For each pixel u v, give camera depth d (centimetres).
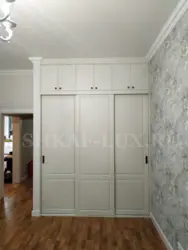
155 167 310
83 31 251
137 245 263
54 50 312
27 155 630
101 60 347
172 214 236
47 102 357
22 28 241
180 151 209
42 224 318
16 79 419
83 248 255
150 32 255
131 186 348
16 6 195
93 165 350
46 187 354
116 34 260
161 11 209
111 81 348
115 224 319
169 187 246
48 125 356
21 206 392
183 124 201
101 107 351
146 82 346
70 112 356
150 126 340
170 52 237
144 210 346
